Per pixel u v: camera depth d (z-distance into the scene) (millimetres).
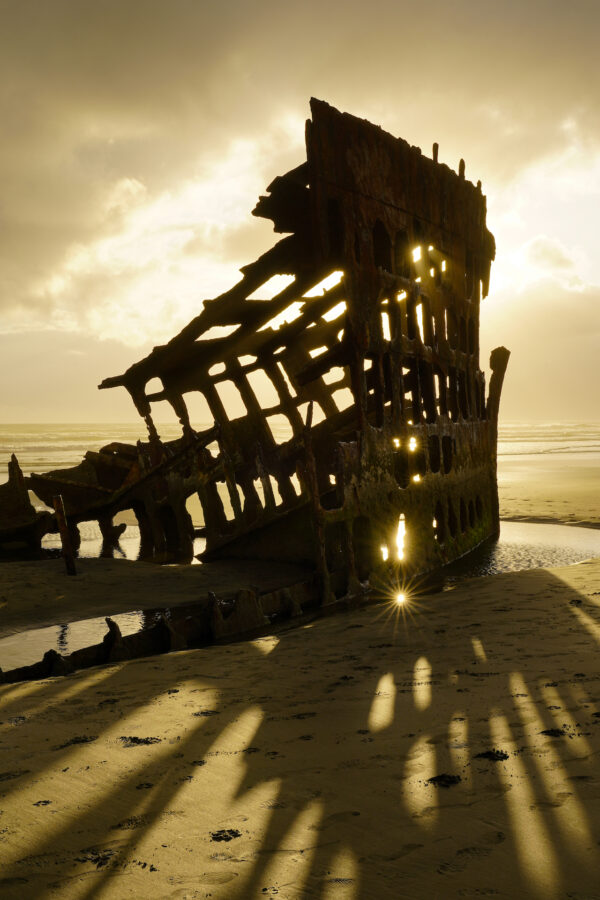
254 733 3516
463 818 2428
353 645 5613
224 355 11766
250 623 6781
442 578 9805
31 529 13422
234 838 2381
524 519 16281
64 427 145625
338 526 9312
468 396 12812
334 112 8828
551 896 1930
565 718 3410
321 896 1988
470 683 4191
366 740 3309
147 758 3219
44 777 3031
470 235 12516
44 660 5289
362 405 9055
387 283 9680
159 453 12609
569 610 6453
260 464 10164
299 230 9586
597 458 39688
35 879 2156
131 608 7781
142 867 2205
